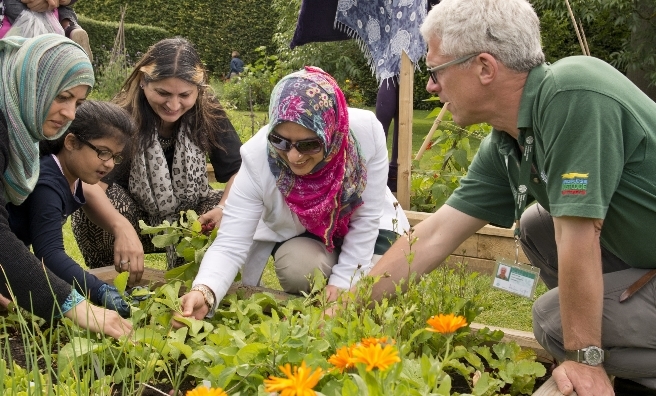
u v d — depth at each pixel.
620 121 2.17
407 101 4.64
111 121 2.79
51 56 2.52
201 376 2.27
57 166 2.85
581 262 2.18
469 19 2.21
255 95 14.56
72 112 2.62
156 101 3.31
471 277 2.78
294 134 2.60
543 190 2.41
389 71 4.67
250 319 2.83
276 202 2.97
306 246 3.08
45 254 2.77
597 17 11.02
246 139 8.18
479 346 2.71
